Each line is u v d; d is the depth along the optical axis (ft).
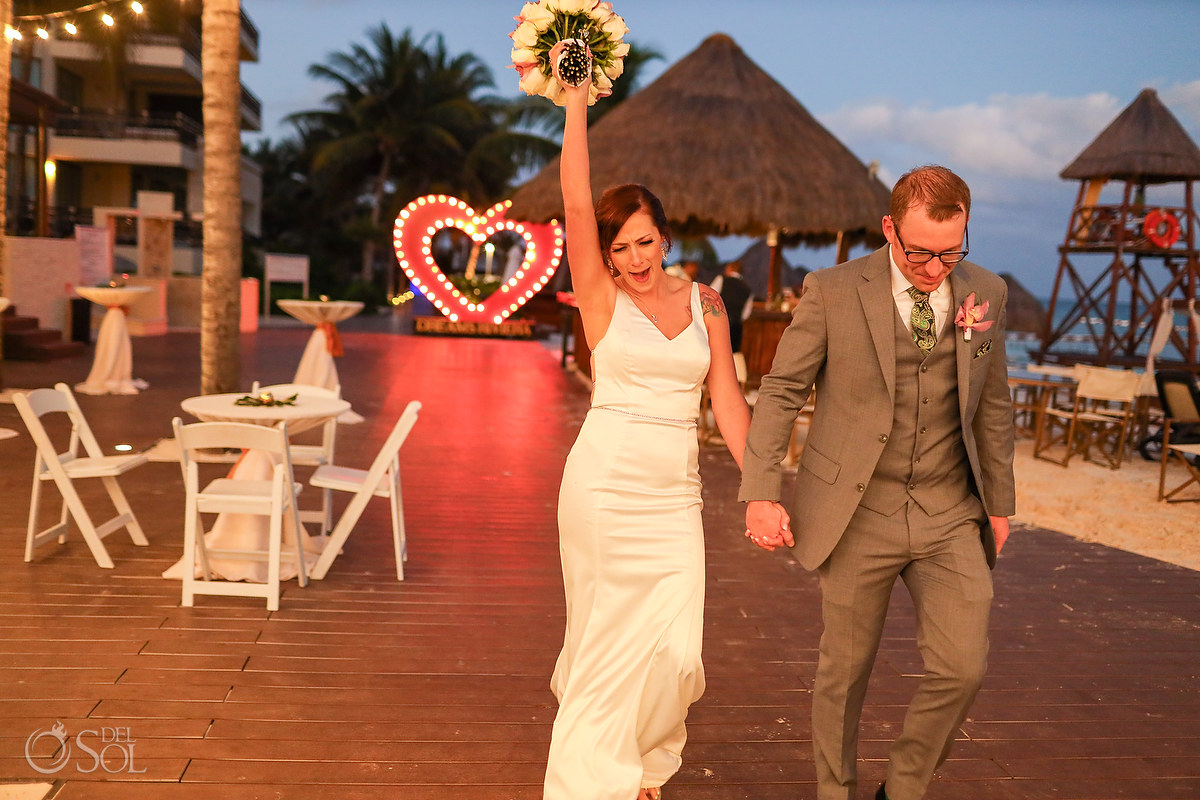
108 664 11.33
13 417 28.86
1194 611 15.71
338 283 129.08
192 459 13.55
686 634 7.99
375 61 134.41
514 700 11.00
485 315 70.74
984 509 7.86
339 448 26.94
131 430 27.71
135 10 33.53
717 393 8.66
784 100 43.91
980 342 7.47
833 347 7.68
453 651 12.45
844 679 8.00
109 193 102.22
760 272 68.95
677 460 8.29
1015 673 12.67
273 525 13.53
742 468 7.89
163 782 8.75
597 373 8.45
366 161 139.13
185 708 10.29
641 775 7.68
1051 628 14.58
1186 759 10.35
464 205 68.39
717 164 40.22
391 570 15.89
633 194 8.02
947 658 7.41
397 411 34.68
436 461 25.77
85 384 35.76
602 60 8.06
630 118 43.37
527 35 7.97
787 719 10.89
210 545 14.87
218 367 23.86
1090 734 10.87
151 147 94.07
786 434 7.88
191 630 12.60
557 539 18.52
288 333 73.10
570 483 8.39
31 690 10.50
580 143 7.91
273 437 13.78
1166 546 20.11
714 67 43.96
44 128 57.31
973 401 7.55
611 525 8.17
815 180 40.47
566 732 7.87
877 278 7.59
